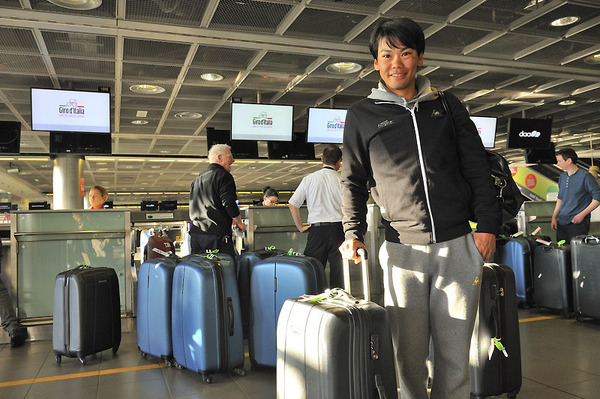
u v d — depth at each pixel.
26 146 13.05
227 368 3.07
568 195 5.08
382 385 1.59
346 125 1.73
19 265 4.77
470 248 1.58
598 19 5.92
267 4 5.28
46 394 2.93
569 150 5.06
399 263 1.64
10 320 4.31
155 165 17.19
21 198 26.20
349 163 1.71
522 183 18.81
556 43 6.72
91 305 3.62
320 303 1.70
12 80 7.62
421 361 1.65
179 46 6.38
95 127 7.39
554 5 5.52
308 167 18.66
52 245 4.88
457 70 7.81
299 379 1.68
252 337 3.22
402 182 1.60
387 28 1.58
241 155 10.00
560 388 2.74
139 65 7.10
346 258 1.69
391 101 1.63
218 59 6.96
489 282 2.55
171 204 13.13
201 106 9.57
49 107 7.18
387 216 1.68
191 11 5.41
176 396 2.82
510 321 2.57
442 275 1.59
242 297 3.93
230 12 5.44
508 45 6.80
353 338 1.57
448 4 5.45
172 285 3.42
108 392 2.93
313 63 7.27
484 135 9.92
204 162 16.44
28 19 5.41
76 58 6.70
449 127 1.61
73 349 3.56
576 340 3.80
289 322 1.75
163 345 3.40
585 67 7.77
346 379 1.56
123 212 5.10
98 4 5.15
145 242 6.02
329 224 3.83
